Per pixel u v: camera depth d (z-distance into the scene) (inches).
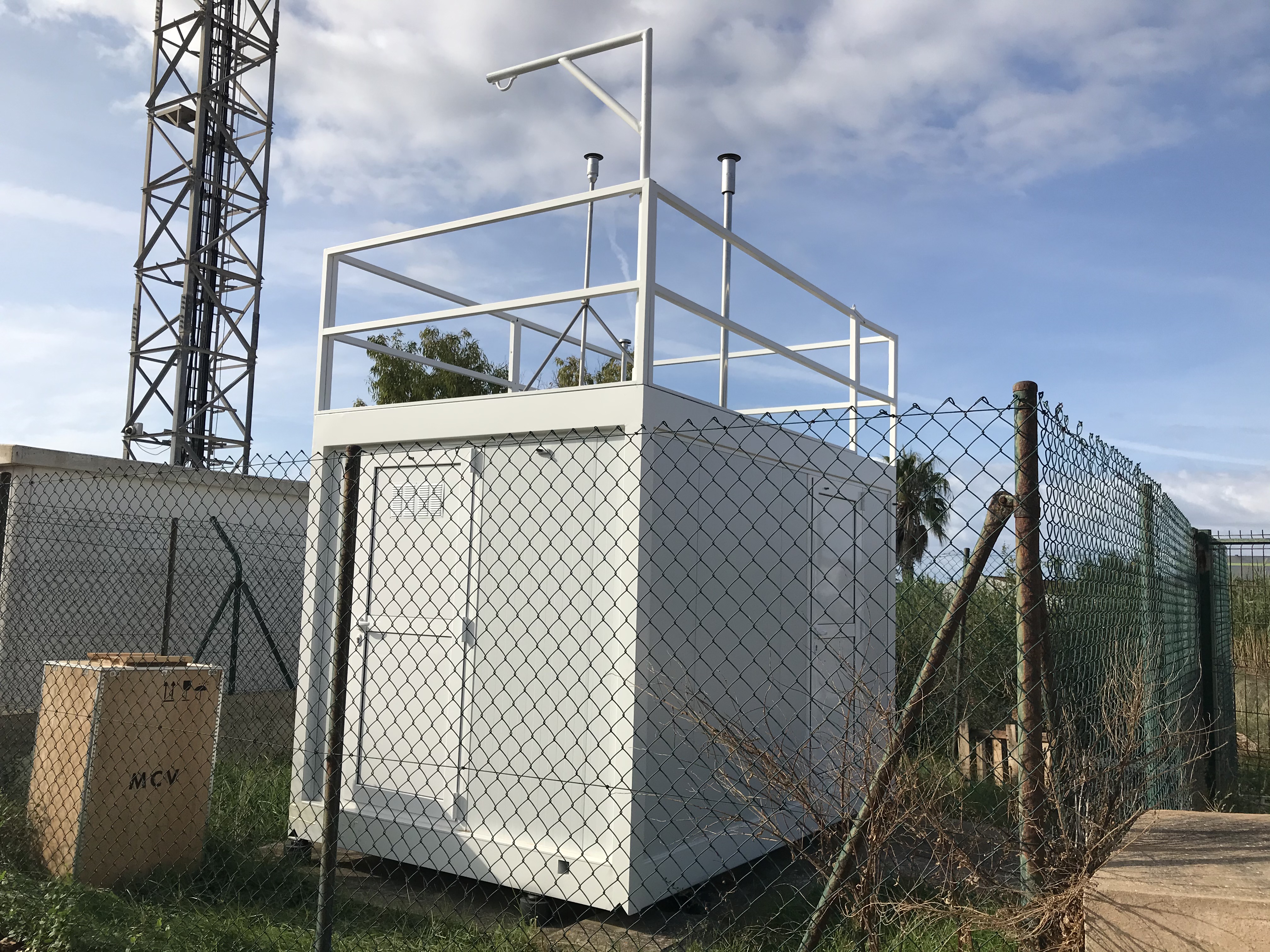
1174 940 86.5
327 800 134.9
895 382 291.7
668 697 178.5
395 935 158.1
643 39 196.5
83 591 318.3
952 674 197.0
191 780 191.5
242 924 155.2
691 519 189.8
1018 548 110.8
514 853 181.6
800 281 240.5
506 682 189.9
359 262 240.4
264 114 718.5
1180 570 225.6
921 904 115.6
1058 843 107.0
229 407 674.8
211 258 682.2
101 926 146.5
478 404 199.0
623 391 181.2
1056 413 118.3
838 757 228.8
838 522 247.6
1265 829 115.3
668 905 183.3
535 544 189.6
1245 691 385.4
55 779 182.9
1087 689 131.2
